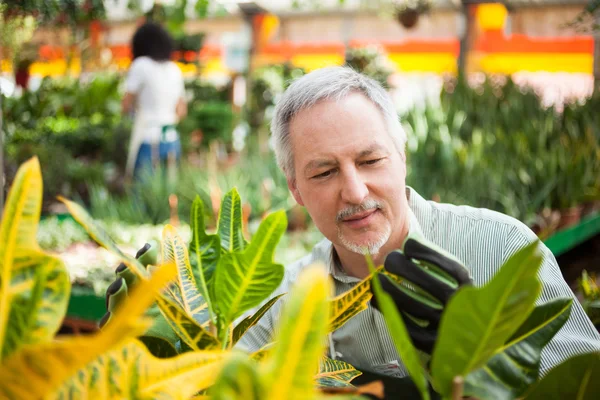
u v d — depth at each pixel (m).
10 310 0.49
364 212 1.34
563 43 7.58
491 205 3.78
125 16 8.34
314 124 1.33
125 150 6.95
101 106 7.89
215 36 10.51
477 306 0.48
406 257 0.66
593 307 1.31
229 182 4.54
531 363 0.60
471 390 0.57
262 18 10.09
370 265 0.50
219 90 10.16
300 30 10.04
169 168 5.22
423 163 4.14
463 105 4.98
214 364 0.54
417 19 7.56
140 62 5.62
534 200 3.69
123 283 0.79
